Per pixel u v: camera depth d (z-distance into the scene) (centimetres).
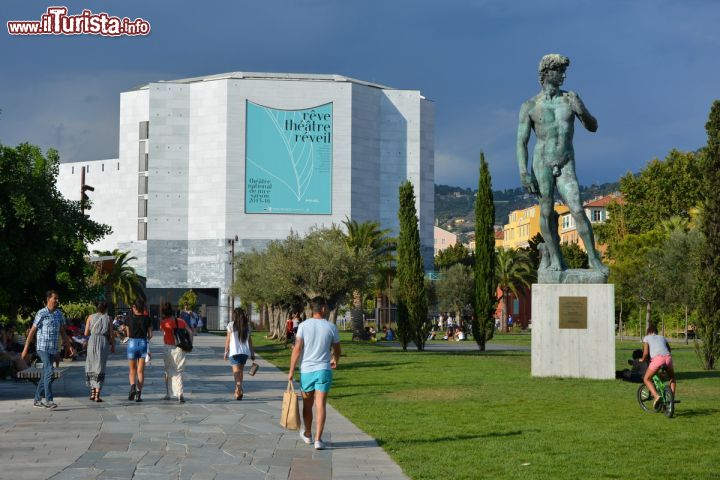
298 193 11550
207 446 1170
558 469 1012
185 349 1741
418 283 4225
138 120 12119
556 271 2241
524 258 9075
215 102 11581
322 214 11588
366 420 1441
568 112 2233
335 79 11869
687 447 1170
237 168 11488
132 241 12094
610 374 2166
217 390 2006
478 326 4106
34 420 1420
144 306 1772
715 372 2566
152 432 1293
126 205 12181
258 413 1541
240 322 1814
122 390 1984
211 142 11588
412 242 4247
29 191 2509
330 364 1195
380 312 8925
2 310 3097
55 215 2967
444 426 1369
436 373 2506
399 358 3384
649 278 5928
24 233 2569
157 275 11631
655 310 6731
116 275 9150
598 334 2178
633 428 1348
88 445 1164
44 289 3145
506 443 1202
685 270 5612
